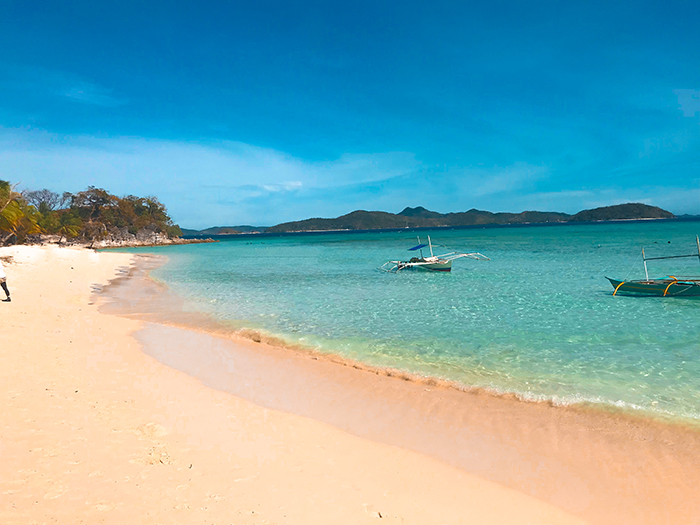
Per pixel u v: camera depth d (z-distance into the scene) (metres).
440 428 7.20
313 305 18.66
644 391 8.77
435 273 30.16
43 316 13.66
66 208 103.62
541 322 14.92
